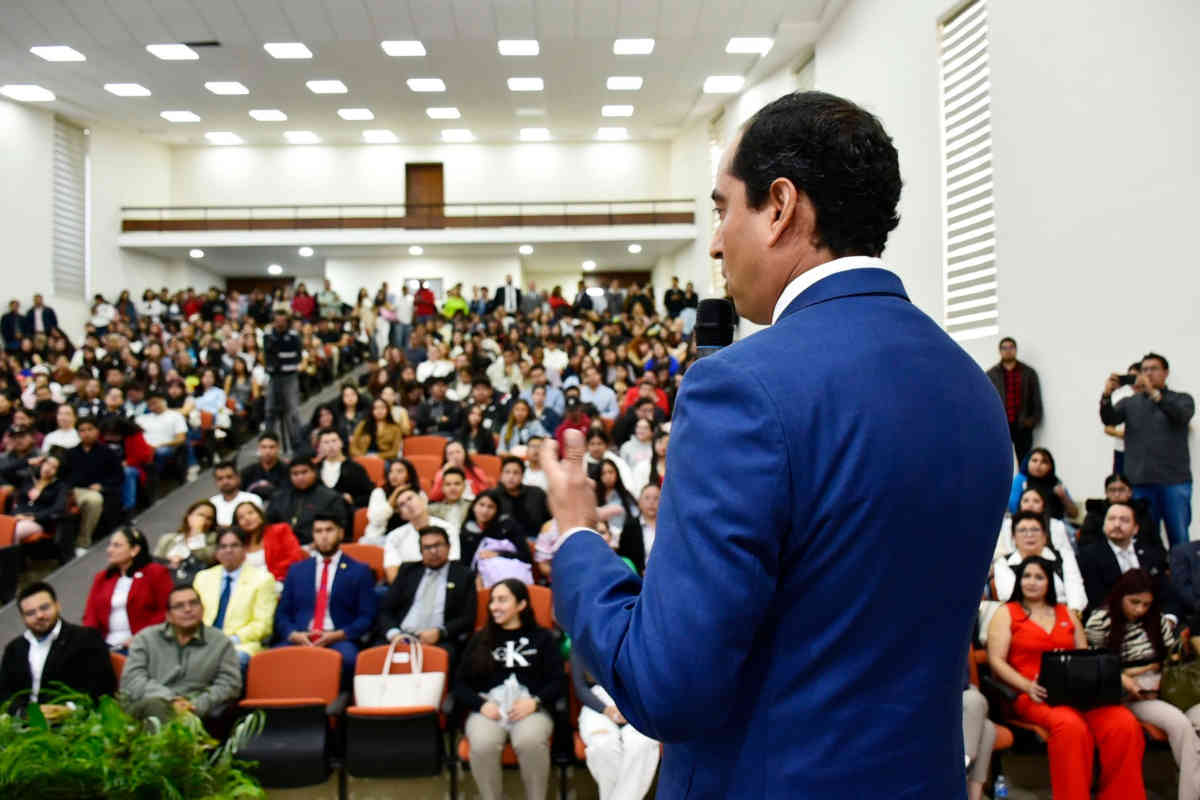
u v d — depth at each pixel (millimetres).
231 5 13445
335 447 7367
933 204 9062
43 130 17672
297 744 4094
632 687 736
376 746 4098
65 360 12000
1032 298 7273
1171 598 4598
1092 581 4812
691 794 803
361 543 6422
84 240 18875
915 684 757
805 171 848
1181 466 5480
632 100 18125
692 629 706
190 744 1483
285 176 21844
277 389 9570
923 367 804
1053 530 4965
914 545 748
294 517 6457
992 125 7840
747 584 712
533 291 19312
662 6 13367
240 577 5059
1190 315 5672
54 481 7246
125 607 5137
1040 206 7172
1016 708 4016
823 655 748
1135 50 6129
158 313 18906
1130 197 6172
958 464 780
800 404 752
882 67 10516
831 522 734
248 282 23375
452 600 4926
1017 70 7473
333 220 20016
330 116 19359
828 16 12750
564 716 4199
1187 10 5727
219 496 6664
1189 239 5691
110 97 17406
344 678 4664
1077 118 6715
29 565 7125
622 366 12586
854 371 772
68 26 13969
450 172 21812
